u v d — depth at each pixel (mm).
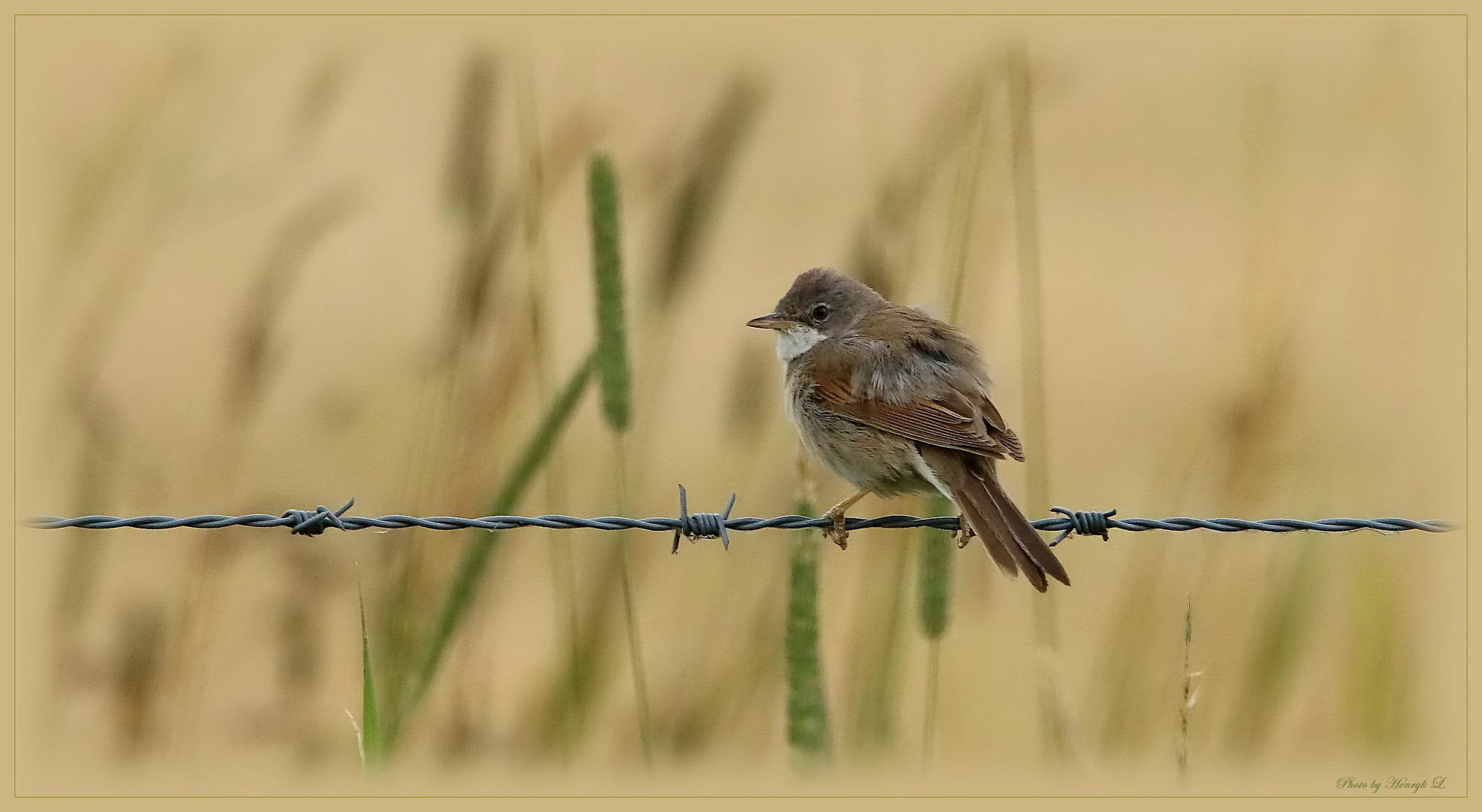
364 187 16859
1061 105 24875
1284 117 15109
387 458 13531
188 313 16141
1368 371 15086
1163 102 24734
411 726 9992
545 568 13281
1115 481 15703
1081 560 13836
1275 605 10484
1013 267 19250
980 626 11547
